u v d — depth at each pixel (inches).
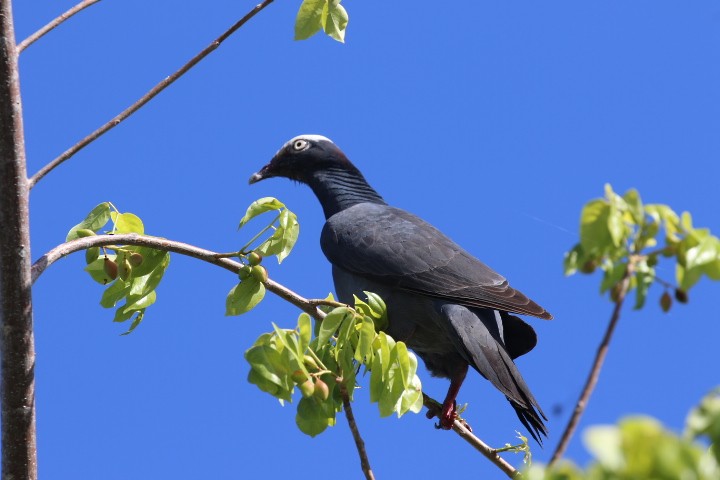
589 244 286.4
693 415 226.7
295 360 384.2
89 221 462.0
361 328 412.2
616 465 203.2
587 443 204.7
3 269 402.0
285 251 463.5
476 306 563.5
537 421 525.7
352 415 398.9
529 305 560.7
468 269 575.2
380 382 412.8
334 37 479.2
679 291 300.2
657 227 293.1
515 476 464.4
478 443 479.8
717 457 222.8
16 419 405.7
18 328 403.5
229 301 458.9
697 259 293.9
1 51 400.5
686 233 297.0
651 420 204.7
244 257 460.1
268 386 384.8
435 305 568.4
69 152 426.0
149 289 473.1
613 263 289.1
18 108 402.9
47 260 417.1
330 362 412.5
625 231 289.9
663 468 201.9
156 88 450.3
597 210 285.6
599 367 264.4
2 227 400.8
